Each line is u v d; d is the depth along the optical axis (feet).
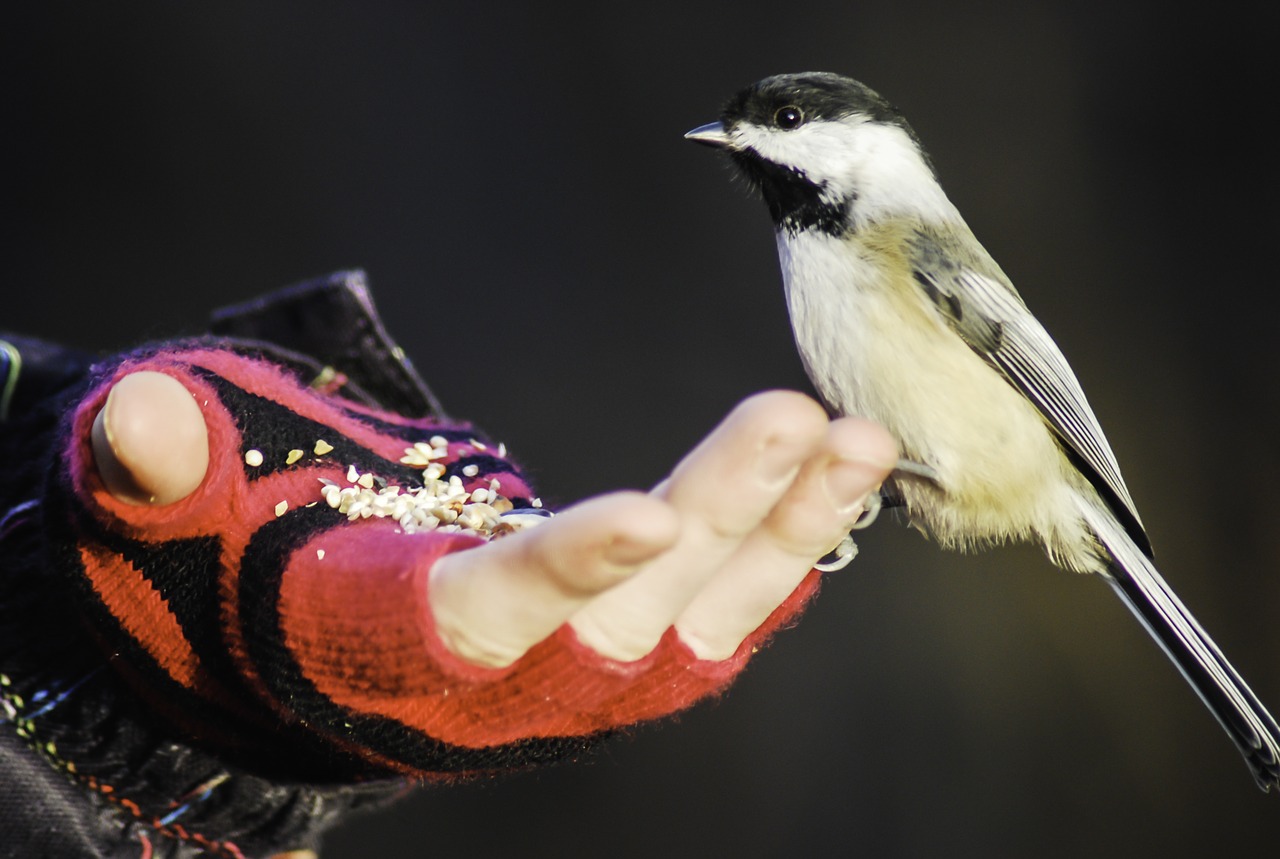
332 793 6.77
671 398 9.60
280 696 6.69
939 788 8.61
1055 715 8.77
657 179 10.09
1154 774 8.55
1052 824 8.58
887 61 10.27
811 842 8.43
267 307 6.90
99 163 9.70
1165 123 9.98
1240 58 9.91
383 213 9.89
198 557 6.72
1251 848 8.38
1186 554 9.27
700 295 9.84
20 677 6.75
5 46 9.66
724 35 10.29
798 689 8.82
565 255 9.93
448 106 10.07
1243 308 9.64
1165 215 9.88
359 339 6.89
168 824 6.75
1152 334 9.70
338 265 9.78
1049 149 10.09
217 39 9.89
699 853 8.32
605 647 6.44
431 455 6.81
